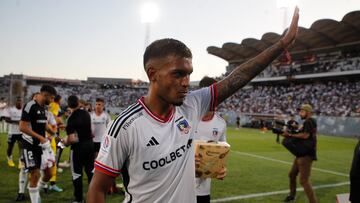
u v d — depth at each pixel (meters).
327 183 7.92
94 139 7.45
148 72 1.56
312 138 5.41
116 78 80.50
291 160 11.59
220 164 2.30
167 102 1.54
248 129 30.88
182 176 1.60
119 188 6.36
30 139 4.93
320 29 32.69
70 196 5.96
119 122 1.52
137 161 1.51
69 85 65.19
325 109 32.44
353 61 37.28
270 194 6.62
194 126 1.74
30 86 57.25
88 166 5.49
